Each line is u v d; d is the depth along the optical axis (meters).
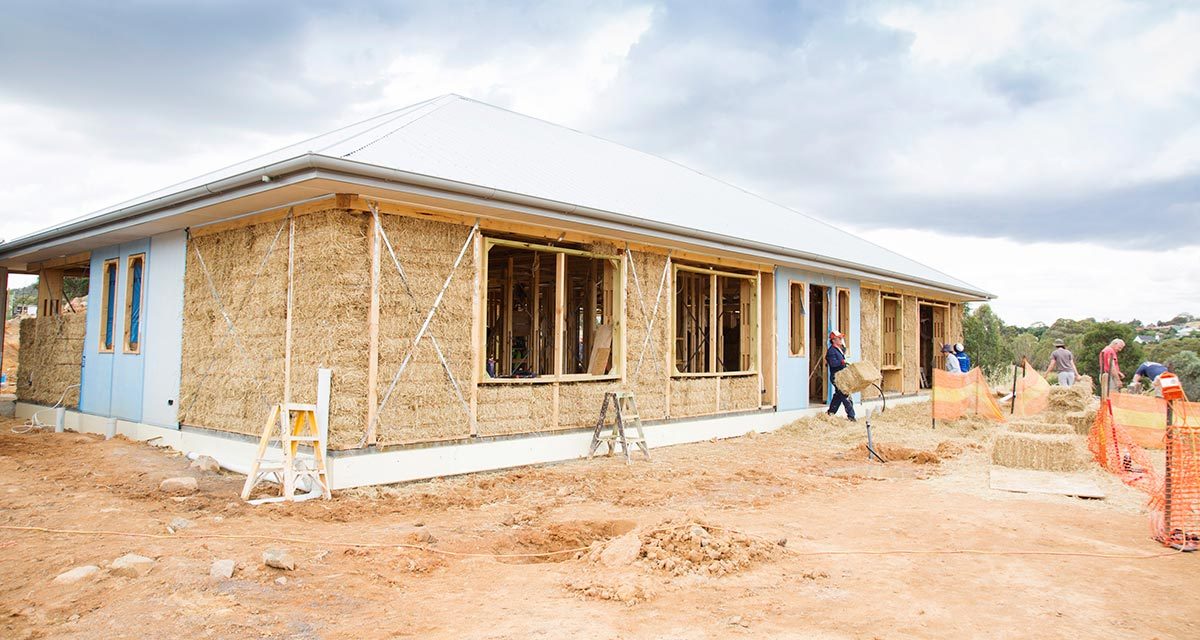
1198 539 6.01
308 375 7.76
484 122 12.49
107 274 12.11
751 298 13.80
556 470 9.26
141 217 9.66
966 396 15.05
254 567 4.85
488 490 7.99
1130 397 12.19
